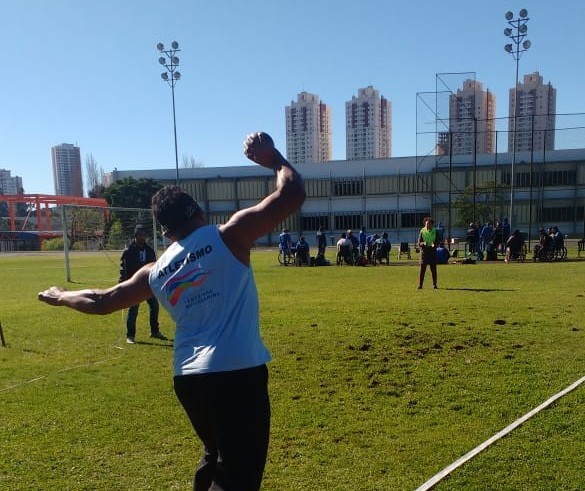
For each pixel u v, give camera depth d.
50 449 4.29
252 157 2.32
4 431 4.69
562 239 24.66
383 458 3.99
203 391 2.08
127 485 3.68
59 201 57.56
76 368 6.81
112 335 8.97
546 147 34.75
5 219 64.81
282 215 2.14
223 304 2.10
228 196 57.94
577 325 8.39
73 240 20.59
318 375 6.09
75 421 4.91
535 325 8.43
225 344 2.07
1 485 3.70
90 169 83.62
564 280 15.26
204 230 2.19
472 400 5.17
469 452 4.01
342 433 4.46
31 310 12.08
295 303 11.59
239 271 2.14
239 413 2.08
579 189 47.50
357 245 24.86
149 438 4.48
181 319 2.18
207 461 2.36
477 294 12.30
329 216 55.94
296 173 2.22
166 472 3.87
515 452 3.97
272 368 6.39
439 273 18.41
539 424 4.48
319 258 24.78
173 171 59.66
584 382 5.55
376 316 9.53
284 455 4.07
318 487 3.58
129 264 8.41
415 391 5.48
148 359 7.24
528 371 6.04
